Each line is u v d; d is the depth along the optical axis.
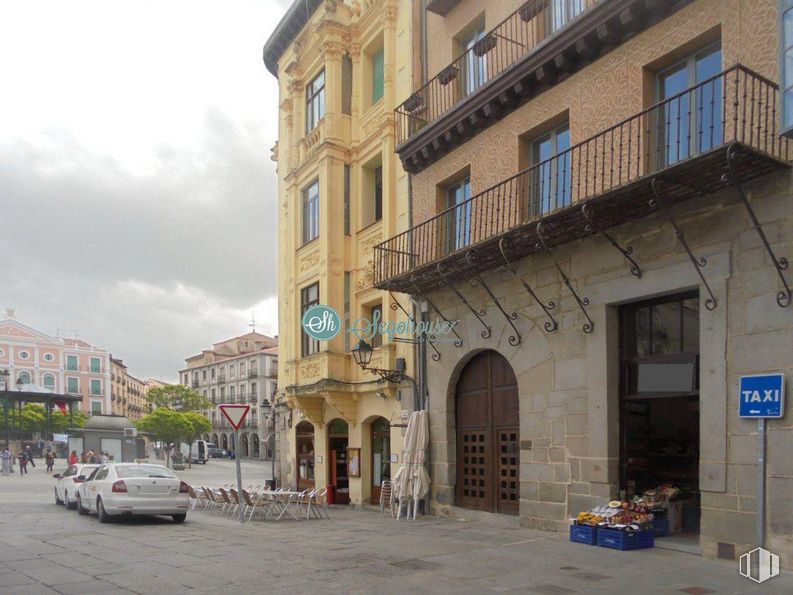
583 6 12.50
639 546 10.07
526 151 13.66
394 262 16.77
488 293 14.04
